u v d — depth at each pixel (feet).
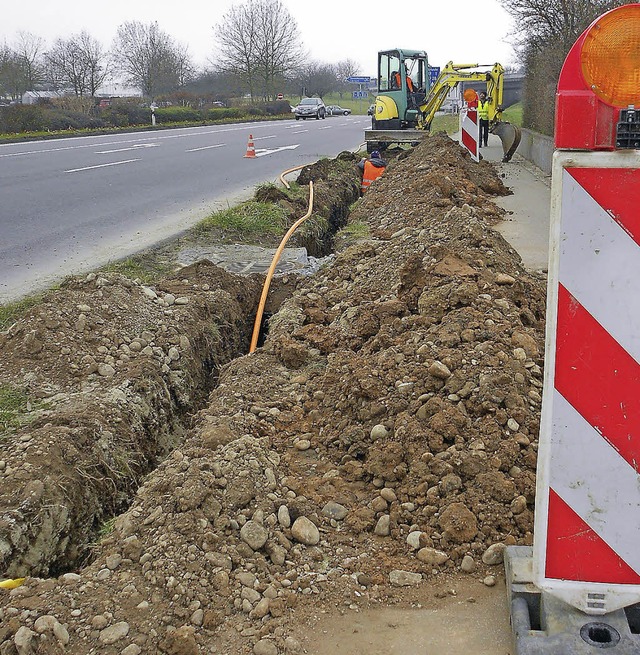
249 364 15.37
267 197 35.99
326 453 11.85
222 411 13.15
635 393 6.99
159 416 15.84
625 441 7.08
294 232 31.14
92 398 14.48
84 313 17.34
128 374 15.80
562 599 7.44
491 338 13.24
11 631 7.77
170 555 8.85
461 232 20.84
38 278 23.04
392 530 9.70
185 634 7.75
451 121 114.11
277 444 12.17
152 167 52.85
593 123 6.65
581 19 50.49
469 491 9.87
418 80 68.44
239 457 10.87
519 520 9.55
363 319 16.37
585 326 6.96
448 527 9.34
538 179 46.44
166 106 143.33
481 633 7.98
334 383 13.88
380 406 11.94
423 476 10.28
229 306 21.57
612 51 6.42
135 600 8.34
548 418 7.16
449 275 16.29
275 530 9.50
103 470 13.05
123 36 163.63
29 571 10.87
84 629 7.91
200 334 19.22
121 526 9.77
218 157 61.46
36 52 144.56
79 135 91.40
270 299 23.65
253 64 196.03
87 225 31.76
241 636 7.98
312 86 246.06
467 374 11.97
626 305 6.86
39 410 13.97
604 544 7.28
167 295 20.03
